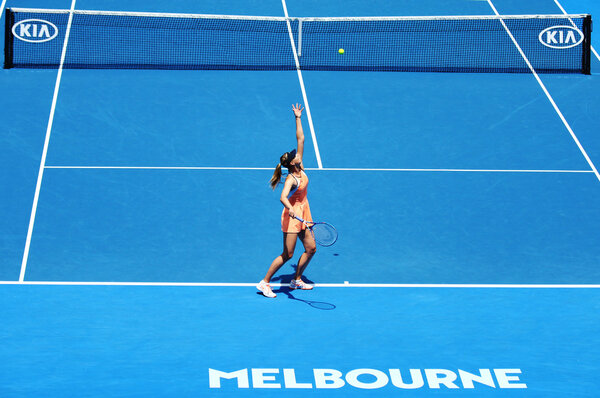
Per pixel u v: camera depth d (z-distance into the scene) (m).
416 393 24.02
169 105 45.41
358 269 33.19
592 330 28.16
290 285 31.42
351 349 26.55
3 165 39.50
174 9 54.69
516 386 24.44
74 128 42.84
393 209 37.53
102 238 34.94
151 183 38.84
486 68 50.75
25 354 25.73
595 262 34.06
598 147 43.00
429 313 29.42
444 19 51.06
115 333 27.39
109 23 53.78
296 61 50.97
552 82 49.22
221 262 33.59
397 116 45.34
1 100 44.81
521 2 58.09
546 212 37.62
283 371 25.09
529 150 42.59
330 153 41.78
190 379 24.50
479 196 38.69
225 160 40.94
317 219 36.56
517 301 30.56
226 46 52.34
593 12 57.00
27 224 35.59
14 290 30.72
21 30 52.00
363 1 57.00
